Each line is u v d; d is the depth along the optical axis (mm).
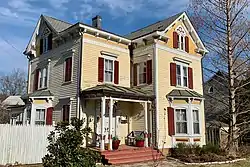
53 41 20453
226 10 18781
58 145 7008
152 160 15594
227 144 18188
